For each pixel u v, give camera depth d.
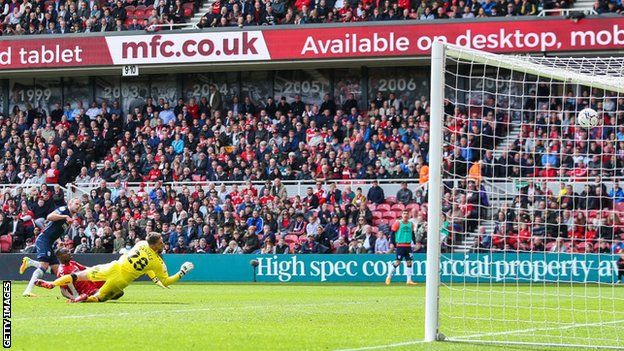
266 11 69.38
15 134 73.94
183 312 30.30
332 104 70.06
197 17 74.00
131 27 72.12
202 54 69.50
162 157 68.62
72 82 77.75
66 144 71.31
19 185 67.00
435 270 22.33
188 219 61.69
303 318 28.47
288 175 65.69
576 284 52.31
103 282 35.00
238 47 69.06
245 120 71.12
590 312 33.50
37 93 78.38
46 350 19.25
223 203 64.19
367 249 58.00
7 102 78.81
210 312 30.47
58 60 71.94
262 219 61.09
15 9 75.38
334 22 67.94
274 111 71.25
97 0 73.75
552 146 61.34
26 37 72.44
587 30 62.91
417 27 65.94
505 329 26.41
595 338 24.34
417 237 57.62
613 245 47.22
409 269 53.44
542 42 63.56
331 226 59.66
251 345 20.69
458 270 54.03
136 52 70.62
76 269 35.84
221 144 69.12
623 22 62.31
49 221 38.53
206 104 73.06
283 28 68.44
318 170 65.62
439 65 22.52
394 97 69.44
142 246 34.69
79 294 35.06
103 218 63.81
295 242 60.19
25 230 64.94
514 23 64.00
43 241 38.38
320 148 66.56
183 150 69.25
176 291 46.53
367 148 65.31
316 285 54.19
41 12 74.25
